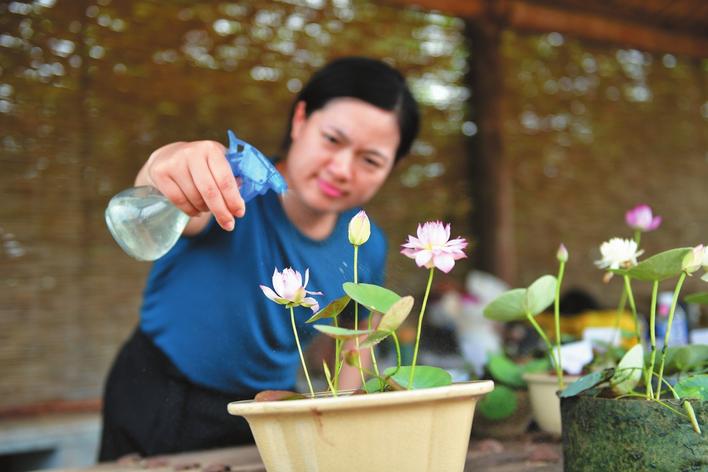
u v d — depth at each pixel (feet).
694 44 14.47
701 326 8.56
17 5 9.75
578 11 13.29
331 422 2.28
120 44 10.45
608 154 14.28
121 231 3.21
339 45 11.83
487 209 12.61
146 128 10.73
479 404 4.35
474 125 12.80
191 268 4.46
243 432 4.86
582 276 13.83
